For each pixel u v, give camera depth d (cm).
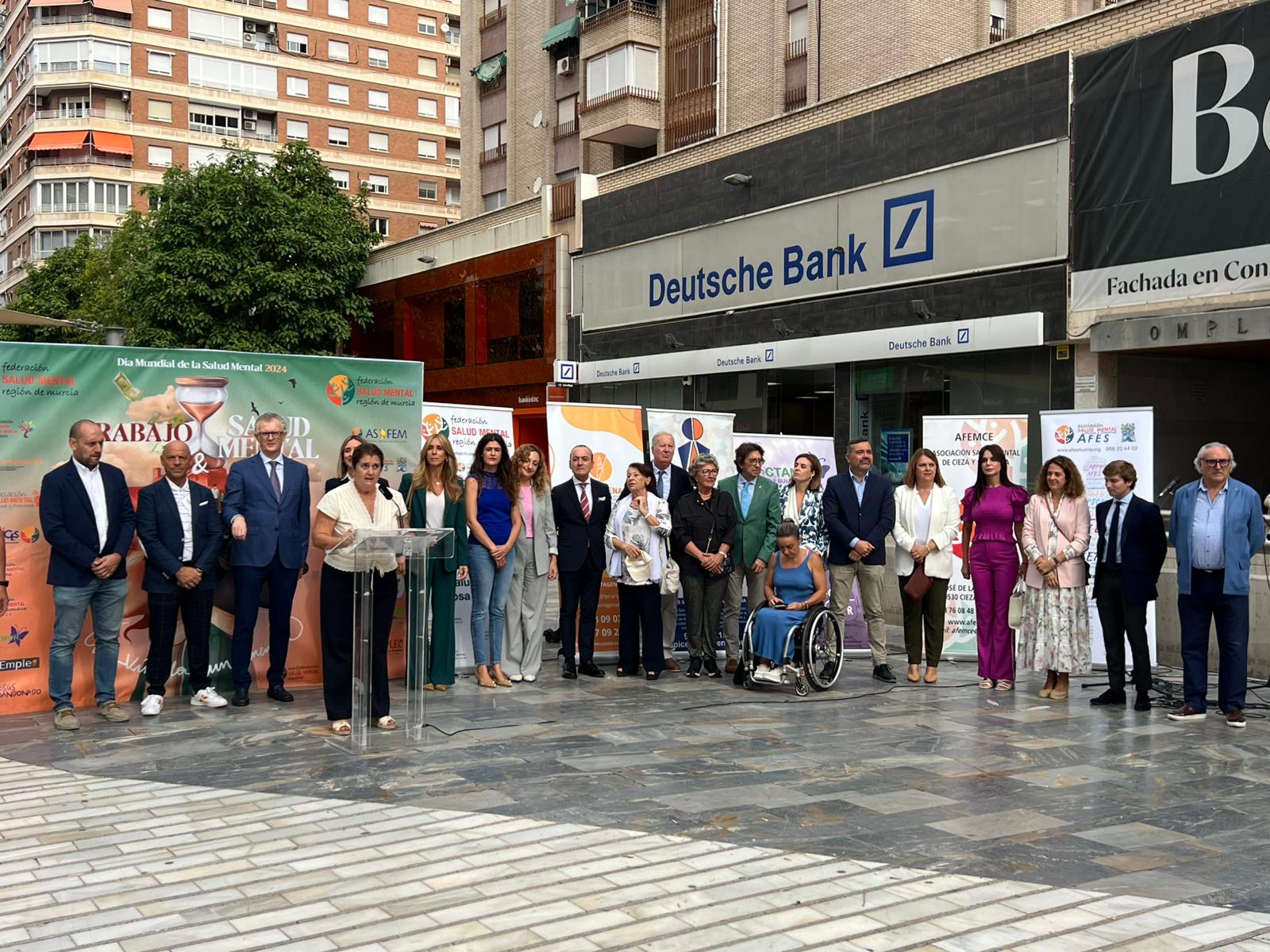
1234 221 1275
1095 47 1437
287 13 5575
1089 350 1450
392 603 756
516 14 3170
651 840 510
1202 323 1291
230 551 850
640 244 2278
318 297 3044
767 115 2380
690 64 2580
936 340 1638
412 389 979
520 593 955
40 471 818
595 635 1009
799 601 938
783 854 491
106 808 563
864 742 725
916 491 988
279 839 511
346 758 669
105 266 3684
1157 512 857
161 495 802
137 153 5366
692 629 998
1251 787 618
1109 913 425
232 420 901
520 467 950
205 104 5466
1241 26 1266
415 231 5881
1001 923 414
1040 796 594
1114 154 1401
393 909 425
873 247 1759
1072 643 888
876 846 504
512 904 431
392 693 895
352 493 748
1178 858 494
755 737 736
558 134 3000
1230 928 412
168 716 797
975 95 1591
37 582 813
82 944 392
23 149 5594
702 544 981
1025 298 1520
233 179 2980
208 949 388
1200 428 1541
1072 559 891
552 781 616
